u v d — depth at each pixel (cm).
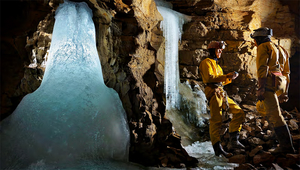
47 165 306
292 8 784
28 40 363
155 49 417
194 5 682
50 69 361
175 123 491
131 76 377
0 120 361
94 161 327
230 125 398
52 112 327
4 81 365
